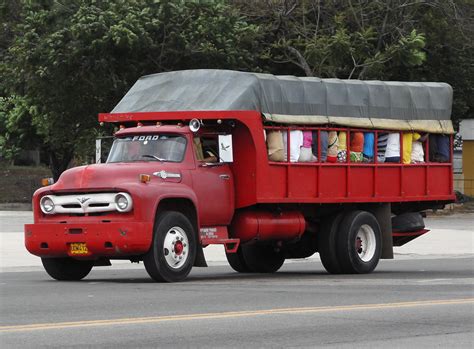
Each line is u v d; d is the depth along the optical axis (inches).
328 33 2325.3
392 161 1166.3
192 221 985.5
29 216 2266.2
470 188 3137.3
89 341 554.3
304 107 1079.6
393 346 545.6
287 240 1096.8
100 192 943.0
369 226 1125.7
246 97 1027.3
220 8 2138.3
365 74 2240.4
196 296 800.3
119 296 799.1
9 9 2581.2
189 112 1019.9
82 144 2343.8
